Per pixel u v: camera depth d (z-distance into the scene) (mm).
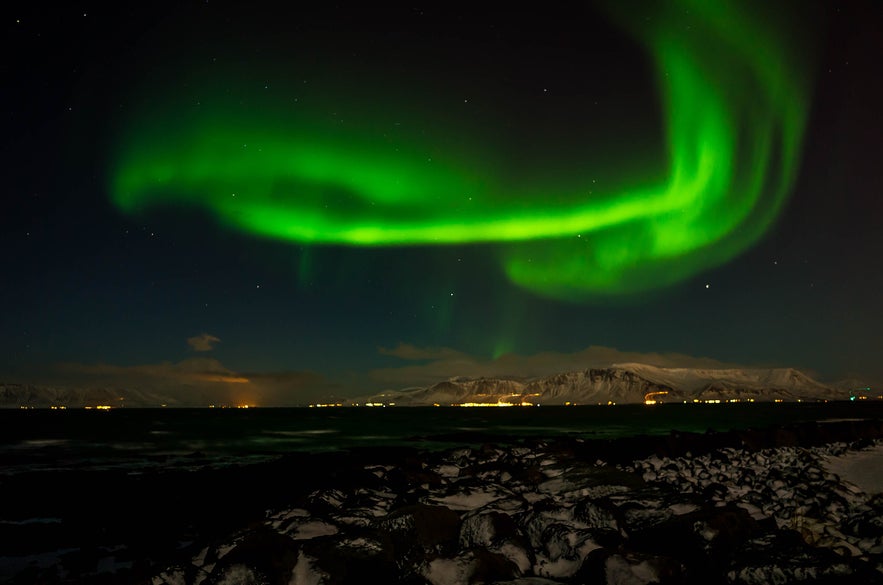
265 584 7695
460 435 56125
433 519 9359
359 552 8195
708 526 8047
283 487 19797
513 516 9969
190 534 13625
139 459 33531
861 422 40156
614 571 7066
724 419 100812
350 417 132500
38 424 88812
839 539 8508
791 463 19547
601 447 27125
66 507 17375
